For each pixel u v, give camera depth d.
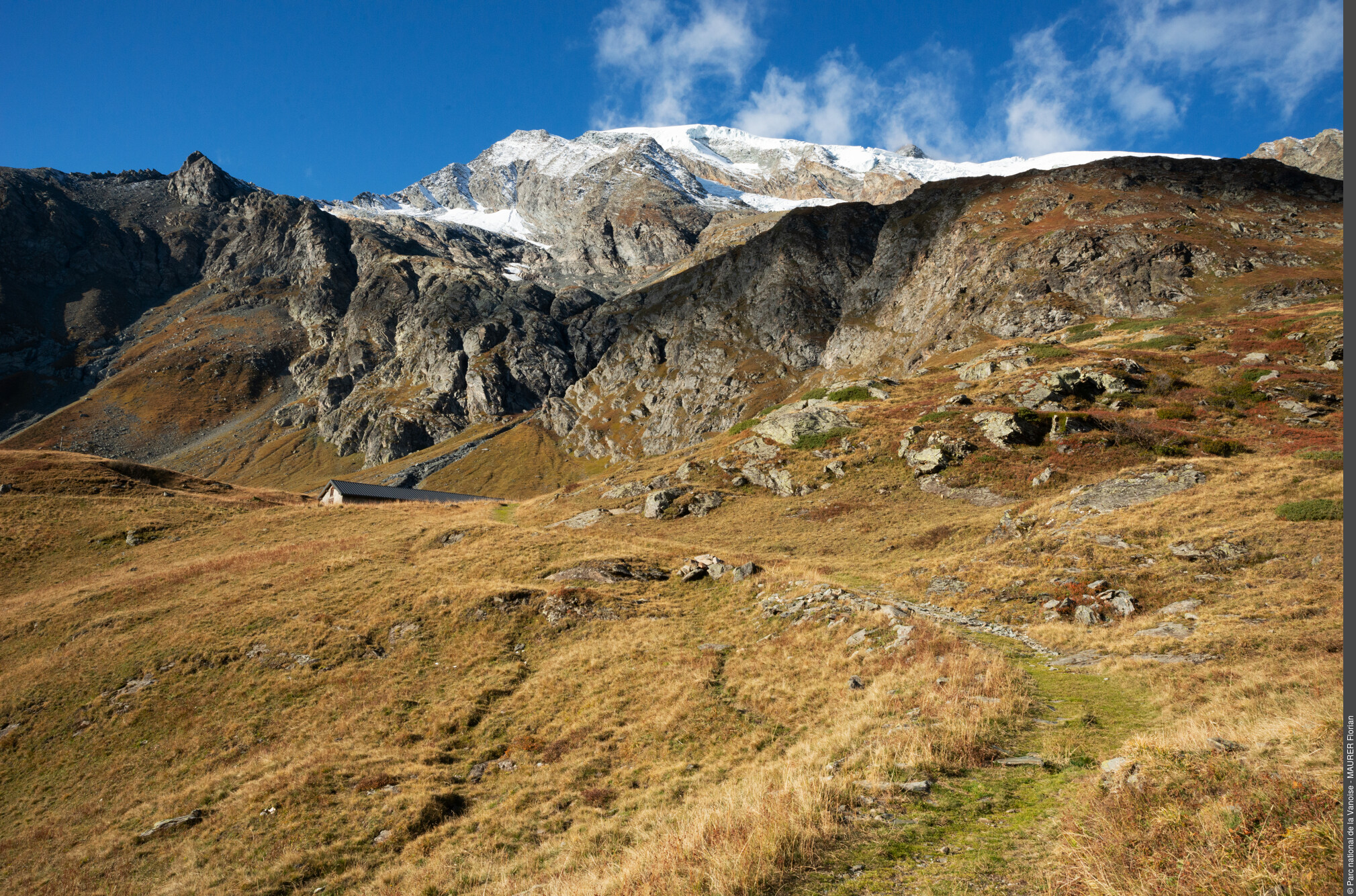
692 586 35.25
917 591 31.16
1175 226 136.88
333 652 31.05
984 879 7.70
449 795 18.62
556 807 17.17
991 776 11.77
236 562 46.34
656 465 79.81
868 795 11.13
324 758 22.08
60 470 72.44
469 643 30.55
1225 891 6.15
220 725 26.34
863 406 77.44
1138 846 7.37
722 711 20.62
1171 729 12.89
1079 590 25.62
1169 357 73.31
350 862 16.22
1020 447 57.00
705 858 9.10
